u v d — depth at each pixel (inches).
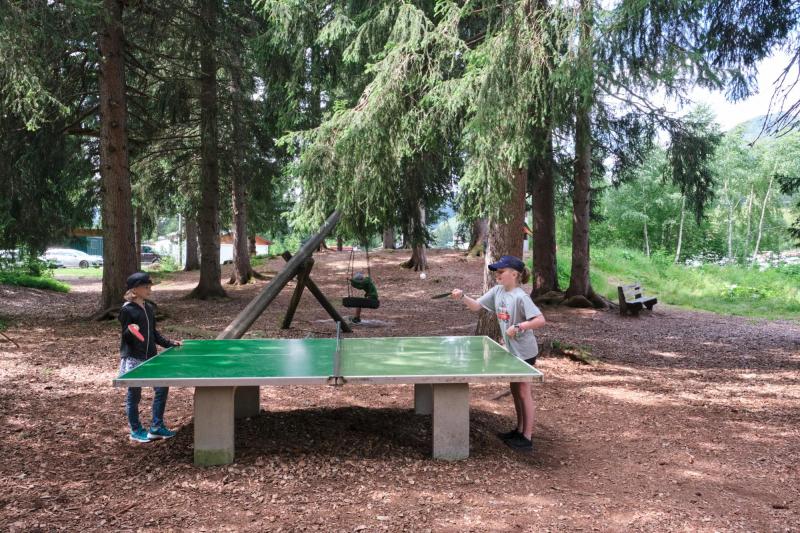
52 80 473.7
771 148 1481.3
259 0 333.4
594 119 481.4
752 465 166.1
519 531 117.2
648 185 1545.3
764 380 282.4
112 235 466.0
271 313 534.9
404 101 279.0
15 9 335.9
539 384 267.3
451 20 266.5
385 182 285.7
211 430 151.6
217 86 609.6
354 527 117.2
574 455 173.9
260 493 134.3
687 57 233.8
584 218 558.3
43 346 343.3
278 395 235.6
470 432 177.0
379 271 871.7
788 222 1702.8
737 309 620.1
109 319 452.1
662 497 140.1
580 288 565.6
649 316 538.0
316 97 394.0
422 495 134.3
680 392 256.7
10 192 494.0
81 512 123.6
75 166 580.4
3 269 701.3
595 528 119.9
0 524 116.6
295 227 299.1
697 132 519.8
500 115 243.0
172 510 125.0
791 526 124.1
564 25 235.9
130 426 175.2
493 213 262.8
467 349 195.8
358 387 252.5
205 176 638.5
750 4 303.7
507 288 180.1
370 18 329.7
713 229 1694.1
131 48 508.1
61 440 174.6
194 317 499.2
